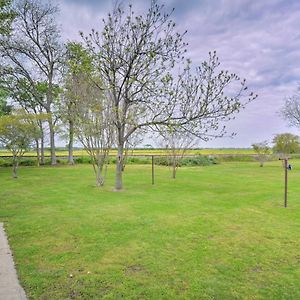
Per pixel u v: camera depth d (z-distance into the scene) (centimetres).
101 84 1167
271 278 394
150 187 1249
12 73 2495
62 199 966
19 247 508
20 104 2577
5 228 624
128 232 594
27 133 1642
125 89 1089
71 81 1408
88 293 351
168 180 1510
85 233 588
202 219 701
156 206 852
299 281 386
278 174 1852
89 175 1745
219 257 466
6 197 1006
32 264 435
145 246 513
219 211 791
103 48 1084
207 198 989
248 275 403
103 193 1086
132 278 391
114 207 836
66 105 1798
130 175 1739
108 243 529
